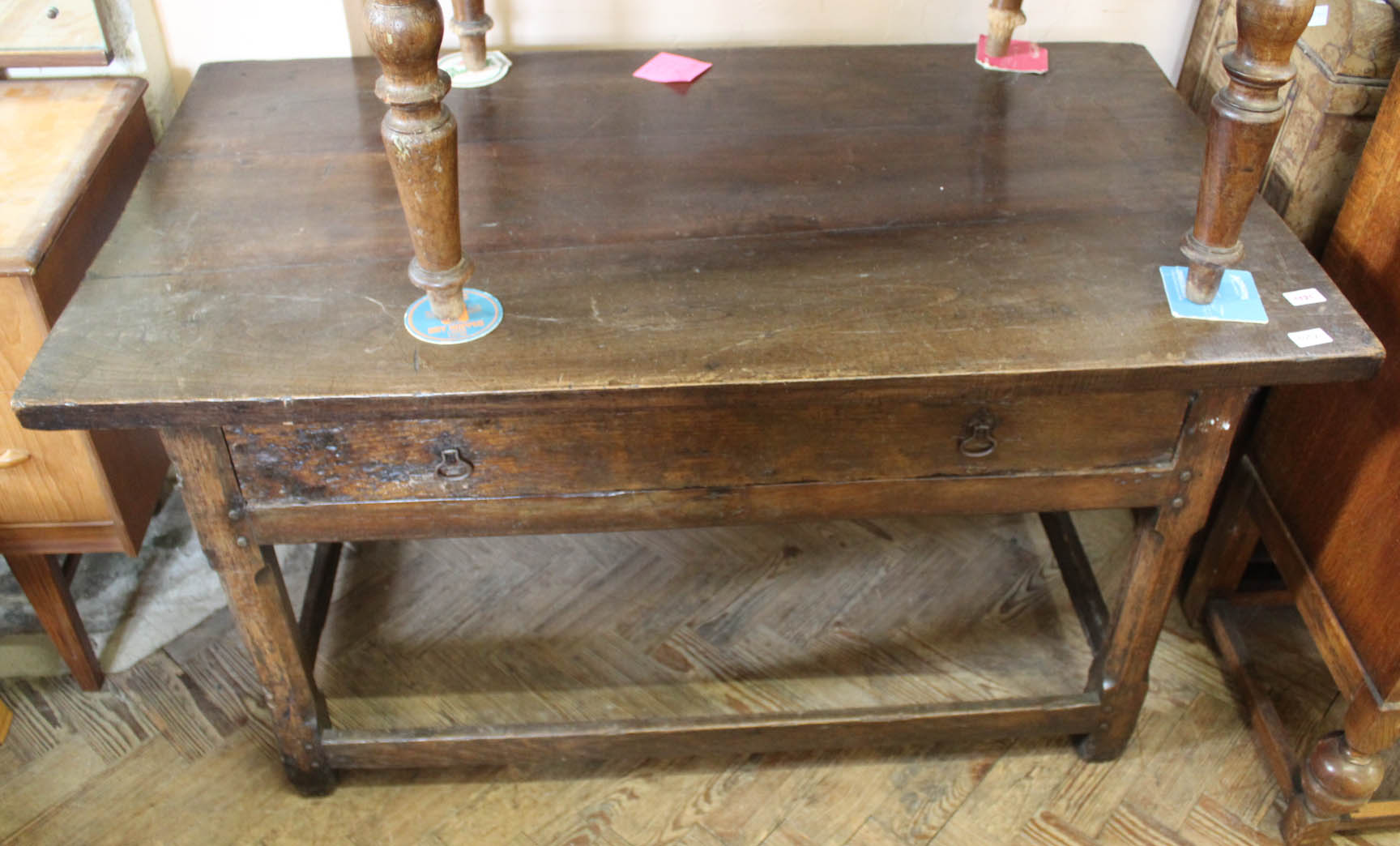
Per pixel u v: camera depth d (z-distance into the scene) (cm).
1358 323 122
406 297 127
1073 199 144
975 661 186
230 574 134
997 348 120
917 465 131
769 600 196
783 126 161
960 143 157
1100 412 127
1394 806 157
